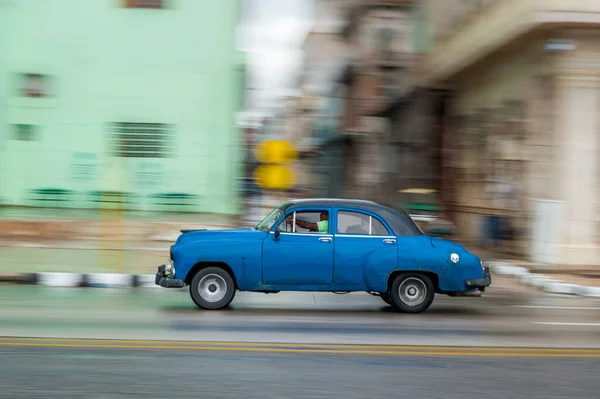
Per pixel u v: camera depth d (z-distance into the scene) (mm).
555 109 19328
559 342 9852
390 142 38000
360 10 42750
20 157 22703
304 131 64688
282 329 10305
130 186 22875
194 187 22984
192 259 11836
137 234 22469
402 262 12016
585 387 7461
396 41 42281
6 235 22266
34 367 7711
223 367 7910
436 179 31094
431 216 25672
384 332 10273
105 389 6945
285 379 7469
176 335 9648
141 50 22844
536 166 20422
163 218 22875
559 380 7703
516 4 20188
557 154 19219
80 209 22766
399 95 36031
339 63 50562
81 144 22844
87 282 15125
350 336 9891
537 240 19625
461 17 26531
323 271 11945
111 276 15156
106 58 22812
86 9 22703
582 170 19094
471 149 26984
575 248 18922
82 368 7715
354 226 12109
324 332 10141
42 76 22750
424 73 32062
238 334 9820
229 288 11977
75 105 22781
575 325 11352
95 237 22469
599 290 15445
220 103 23000
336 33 51375
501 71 23859
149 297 13461
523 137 21562
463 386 7367
